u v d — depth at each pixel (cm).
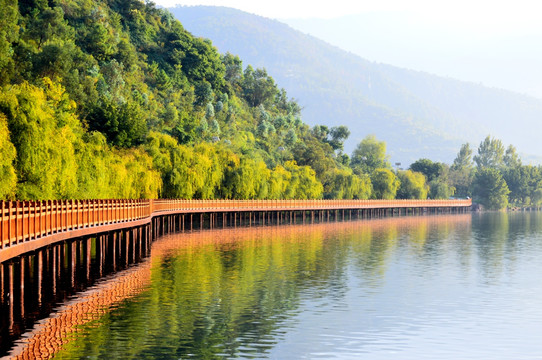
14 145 5084
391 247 8181
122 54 16725
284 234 9794
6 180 4672
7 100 5075
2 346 3303
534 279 5634
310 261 6556
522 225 13775
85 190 6756
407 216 17925
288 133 19562
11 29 11581
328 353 3353
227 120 18112
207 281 5216
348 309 4319
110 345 3369
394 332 3766
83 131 8006
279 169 14175
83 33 16525
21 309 4038
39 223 3909
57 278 5006
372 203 16000
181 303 4384
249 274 5622
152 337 3538
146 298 4491
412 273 5909
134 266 5938
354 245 8300
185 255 6806
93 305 4238
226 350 3362
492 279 5619
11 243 3403
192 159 10512
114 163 7975
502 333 3772
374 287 5134
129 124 9912
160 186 9431
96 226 5088
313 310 4272
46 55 10969
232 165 11875
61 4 17112
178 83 19025
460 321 4038
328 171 16925
